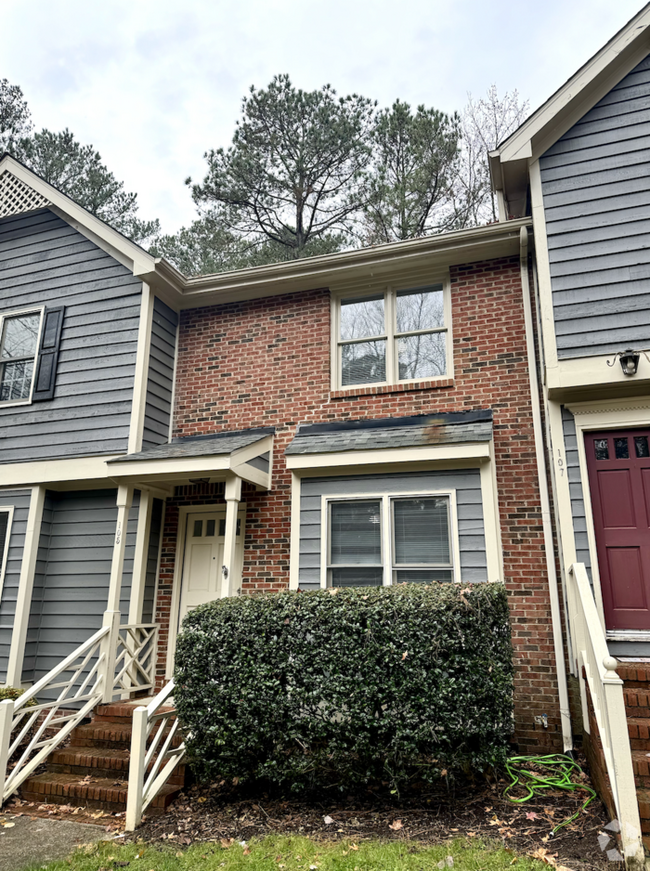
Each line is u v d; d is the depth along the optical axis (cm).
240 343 840
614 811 361
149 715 457
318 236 1716
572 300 605
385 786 456
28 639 763
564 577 573
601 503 572
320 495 668
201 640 460
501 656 442
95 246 876
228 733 436
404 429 688
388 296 793
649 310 577
